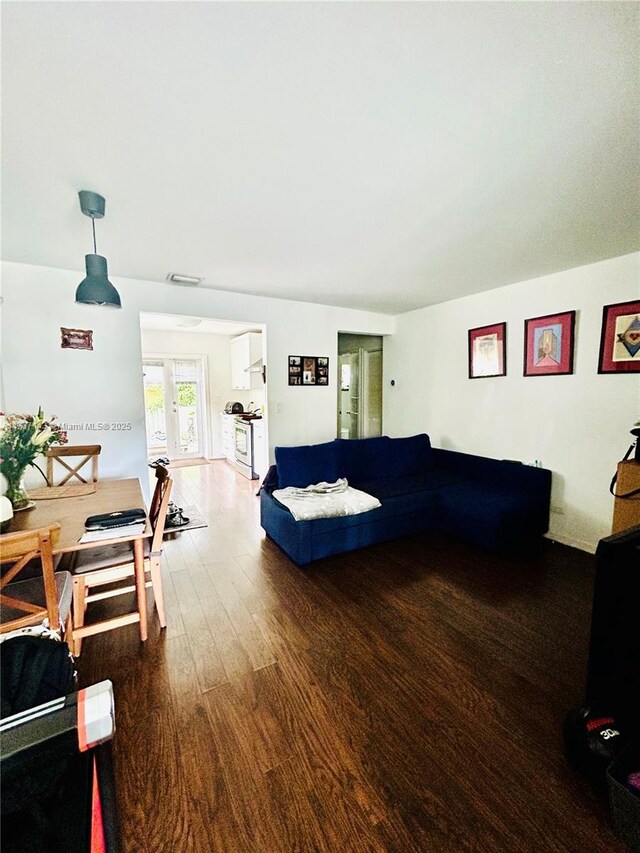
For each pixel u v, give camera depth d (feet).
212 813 3.66
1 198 5.99
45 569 4.47
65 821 2.28
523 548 9.87
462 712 4.82
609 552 3.83
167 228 7.22
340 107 4.03
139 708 4.85
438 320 14.05
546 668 5.58
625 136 4.54
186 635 6.34
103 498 7.43
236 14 2.96
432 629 6.50
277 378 14.03
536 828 3.53
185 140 4.58
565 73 3.55
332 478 11.43
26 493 7.30
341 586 7.97
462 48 3.29
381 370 17.57
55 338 9.96
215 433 22.62
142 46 3.25
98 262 6.51
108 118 4.17
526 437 11.07
